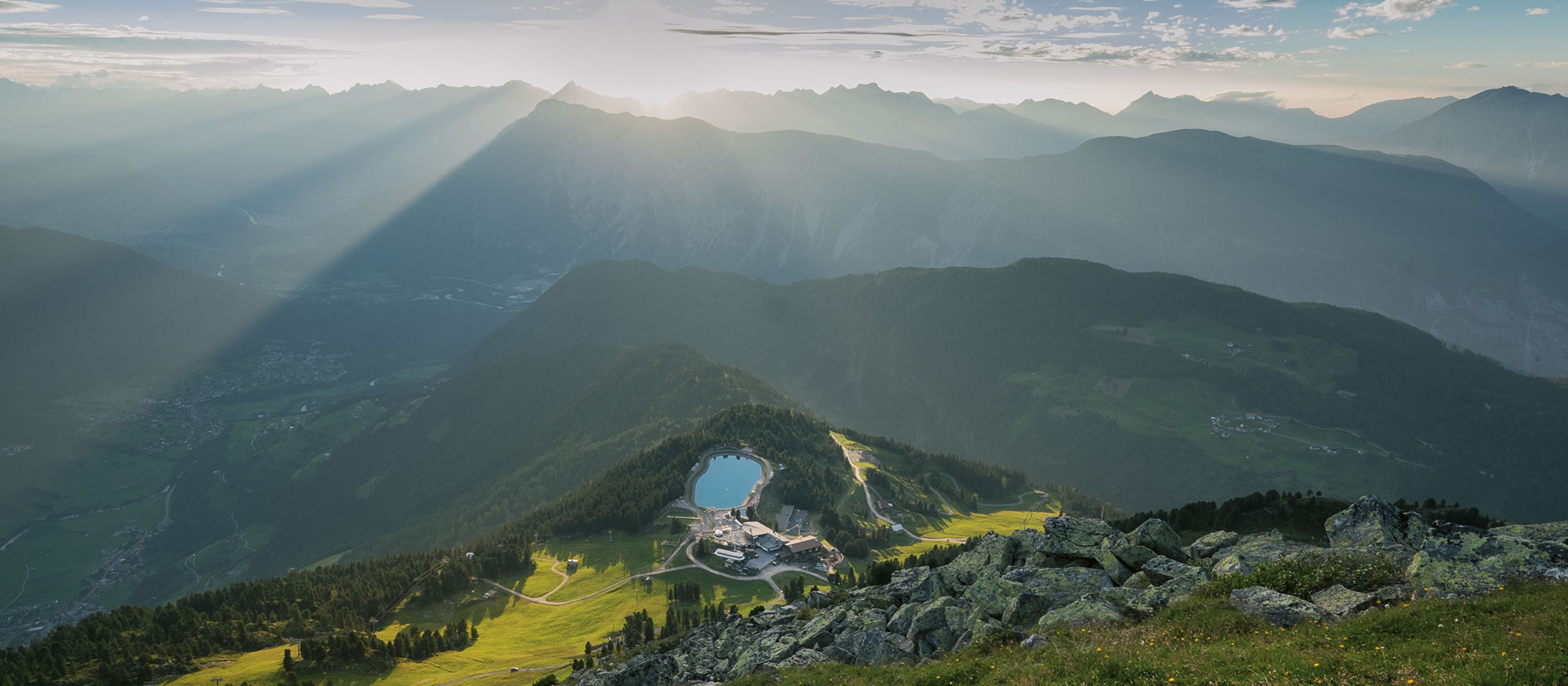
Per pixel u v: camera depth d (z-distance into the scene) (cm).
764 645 5391
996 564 4881
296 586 18125
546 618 16200
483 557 19150
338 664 13288
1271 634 2767
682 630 13062
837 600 7031
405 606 17125
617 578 17850
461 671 13062
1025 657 3167
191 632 15150
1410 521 3794
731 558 17900
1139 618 3425
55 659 13275
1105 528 4797
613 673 5828
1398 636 2492
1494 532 3089
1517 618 2402
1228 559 3928
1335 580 3189
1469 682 2062
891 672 3688
